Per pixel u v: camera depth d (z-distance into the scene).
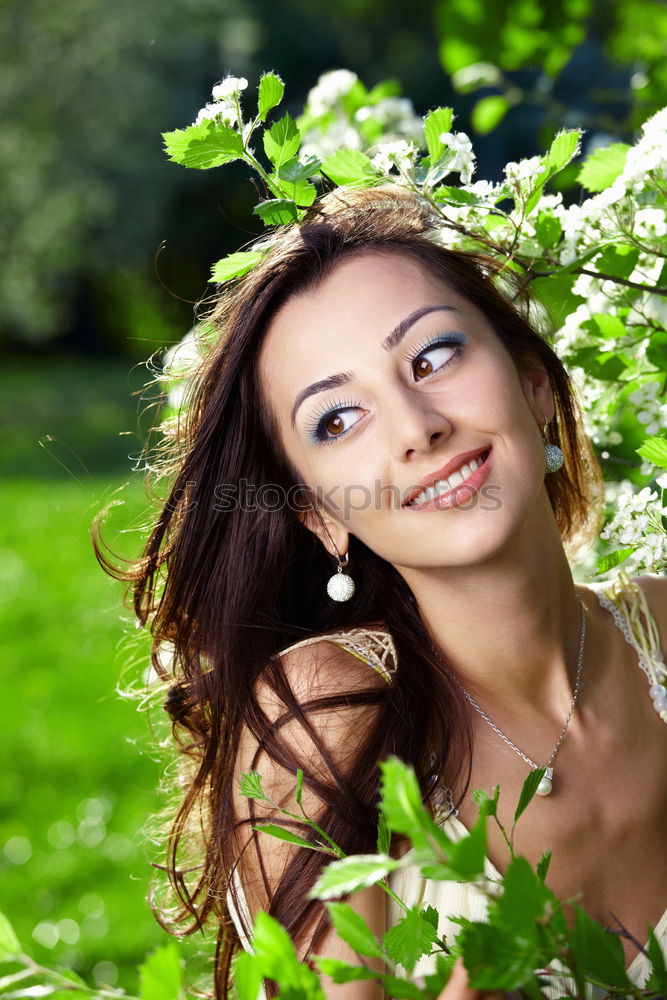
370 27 26.61
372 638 1.90
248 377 1.86
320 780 1.77
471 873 0.81
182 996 0.86
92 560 10.95
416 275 1.70
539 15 3.68
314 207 1.86
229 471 1.97
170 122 22.53
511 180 1.84
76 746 6.27
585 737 1.82
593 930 0.91
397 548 1.66
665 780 1.85
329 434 1.68
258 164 1.77
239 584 2.02
